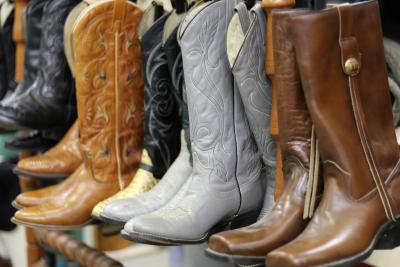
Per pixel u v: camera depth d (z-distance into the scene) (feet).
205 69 3.94
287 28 3.28
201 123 3.99
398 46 4.10
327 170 3.22
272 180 3.99
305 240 3.05
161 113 4.61
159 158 4.68
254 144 4.15
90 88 4.83
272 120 3.69
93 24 4.74
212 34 3.93
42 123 5.79
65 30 5.24
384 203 3.17
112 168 4.95
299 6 4.11
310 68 3.11
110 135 4.92
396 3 4.15
